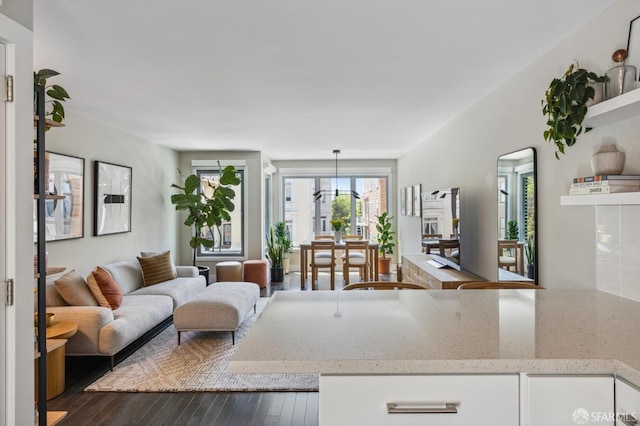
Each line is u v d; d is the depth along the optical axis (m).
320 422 1.14
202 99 3.66
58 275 3.81
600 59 2.07
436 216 4.67
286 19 2.13
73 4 1.96
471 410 1.14
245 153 7.02
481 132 3.66
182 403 2.71
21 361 1.57
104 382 3.00
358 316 1.63
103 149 4.67
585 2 1.97
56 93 2.15
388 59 2.70
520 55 2.64
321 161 8.27
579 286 2.27
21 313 1.57
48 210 3.71
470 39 2.39
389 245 7.70
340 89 3.37
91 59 2.68
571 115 2.00
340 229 6.71
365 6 2.00
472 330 1.42
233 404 2.70
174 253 6.82
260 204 7.01
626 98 1.66
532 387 1.13
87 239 4.35
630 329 1.42
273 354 1.19
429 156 5.57
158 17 2.10
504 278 3.14
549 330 1.42
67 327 2.87
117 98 3.62
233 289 4.43
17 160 1.54
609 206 2.03
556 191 2.47
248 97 3.61
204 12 2.05
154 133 5.31
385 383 1.14
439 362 1.13
